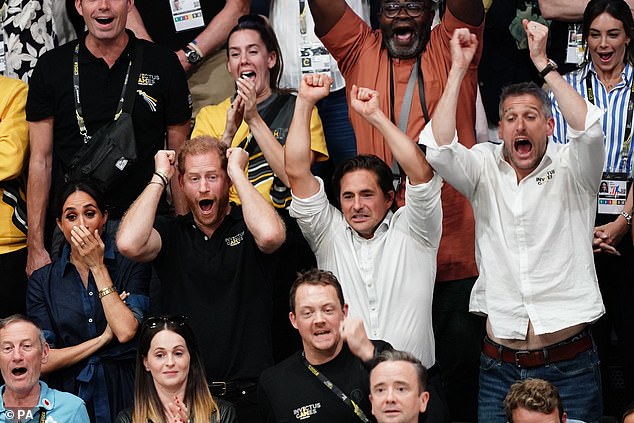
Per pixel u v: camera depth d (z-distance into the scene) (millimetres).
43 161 20266
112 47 20047
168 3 21844
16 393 17422
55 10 22000
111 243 18781
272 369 16547
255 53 20094
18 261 20562
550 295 17125
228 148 18453
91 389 18016
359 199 17438
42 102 20172
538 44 16891
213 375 17750
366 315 17547
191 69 21828
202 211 17953
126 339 17922
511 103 16984
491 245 17422
